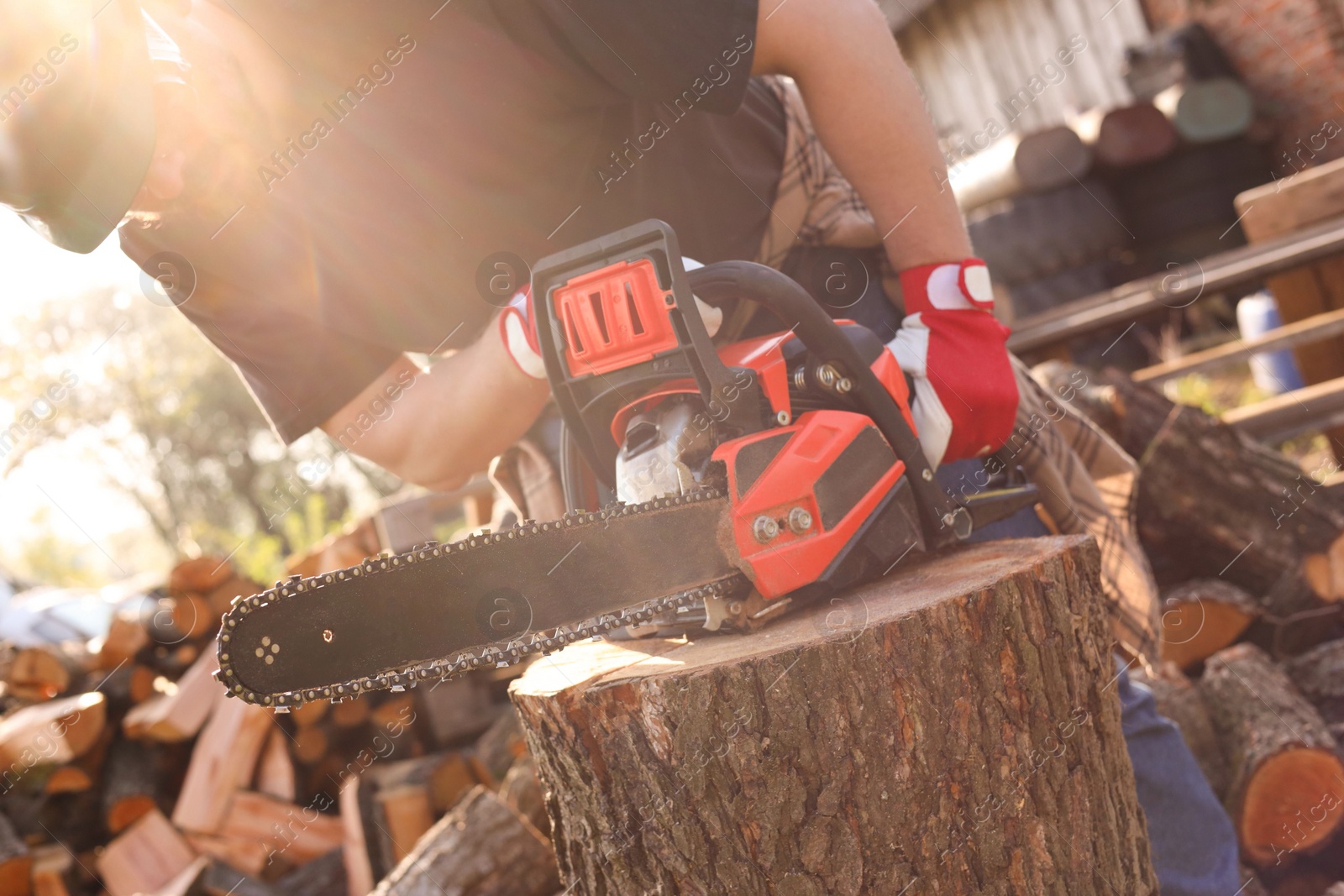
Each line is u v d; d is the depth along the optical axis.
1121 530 1.75
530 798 2.57
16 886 3.07
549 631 1.11
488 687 3.62
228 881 2.90
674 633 1.33
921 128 1.44
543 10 1.30
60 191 1.09
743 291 1.21
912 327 1.45
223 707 3.25
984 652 1.23
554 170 1.44
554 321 1.27
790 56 1.41
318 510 6.95
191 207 1.37
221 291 1.48
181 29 1.27
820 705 1.14
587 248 1.22
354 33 1.32
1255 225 4.04
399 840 2.82
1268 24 6.84
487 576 1.09
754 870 1.16
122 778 3.32
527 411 1.51
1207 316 6.66
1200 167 6.62
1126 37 7.91
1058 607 1.29
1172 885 1.67
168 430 14.77
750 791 1.14
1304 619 2.64
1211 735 2.25
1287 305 3.93
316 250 1.45
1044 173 6.68
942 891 1.20
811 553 1.23
